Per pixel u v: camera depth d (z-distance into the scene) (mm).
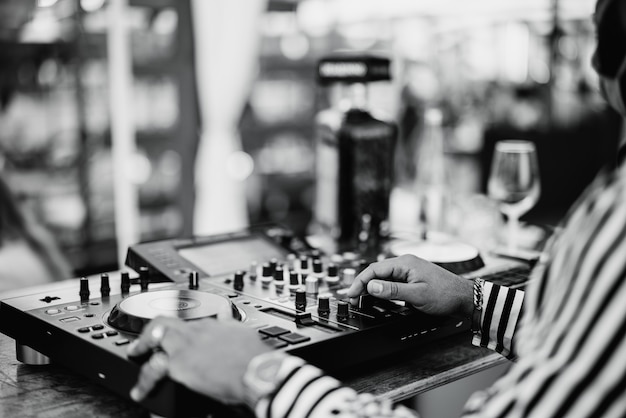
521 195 1480
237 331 761
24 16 3143
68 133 3320
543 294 648
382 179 1580
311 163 4176
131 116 3510
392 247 1340
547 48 3564
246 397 707
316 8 3842
